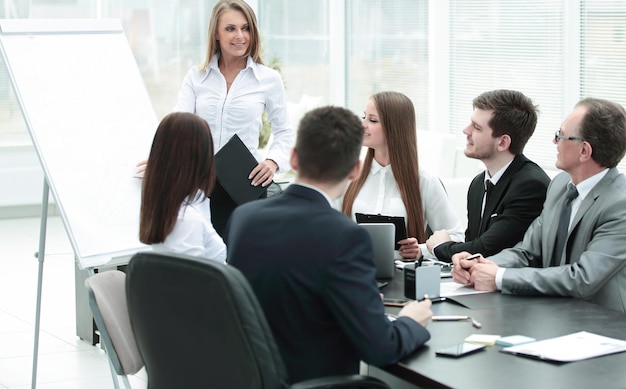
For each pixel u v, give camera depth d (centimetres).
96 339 523
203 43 998
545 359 240
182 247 307
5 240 818
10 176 907
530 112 364
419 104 879
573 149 319
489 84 759
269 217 243
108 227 409
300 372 239
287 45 1041
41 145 411
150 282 241
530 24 704
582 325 272
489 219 371
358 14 975
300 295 236
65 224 398
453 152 693
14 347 516
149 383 259
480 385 222
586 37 648
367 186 393
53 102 427
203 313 230
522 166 368
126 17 961
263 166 438
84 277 522
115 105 446
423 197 392
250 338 224
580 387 221
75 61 445
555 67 680
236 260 244
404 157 382
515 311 288
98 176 419
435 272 301
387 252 333
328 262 233
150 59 978
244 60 464
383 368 244
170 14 980
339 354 241
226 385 233
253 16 457
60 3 926
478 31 767
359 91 988
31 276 686
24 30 437
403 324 246
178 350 241
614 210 314
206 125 309
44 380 461
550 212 339
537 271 310
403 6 891
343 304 232
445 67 816
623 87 617
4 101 902
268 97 468
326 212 241
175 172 304
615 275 315
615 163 319
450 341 258
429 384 228
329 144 242
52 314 585
